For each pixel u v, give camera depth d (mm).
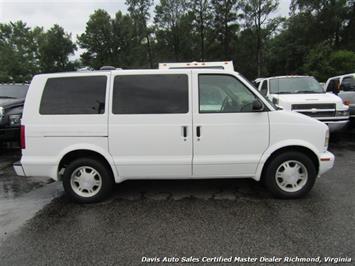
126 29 57594
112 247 3432
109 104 4492
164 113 4477
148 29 56375
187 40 54125
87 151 4633
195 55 54875
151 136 4496
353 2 45312
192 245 3432
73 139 4539
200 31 53312
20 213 4430
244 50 52344
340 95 10109
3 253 3361
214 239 3543
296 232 3652
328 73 33656
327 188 5090
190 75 4520
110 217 4195
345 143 9016
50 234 3764
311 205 4414
